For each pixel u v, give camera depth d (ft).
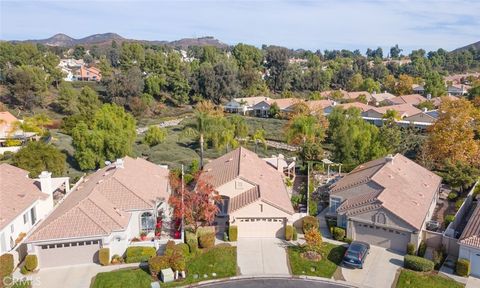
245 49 627.05
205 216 122.42
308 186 163.02
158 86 457.68
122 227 112.78
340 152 199.11
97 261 111.96
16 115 348.79
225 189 139.64
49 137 258.37
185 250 114.42
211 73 455.22
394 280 104.53
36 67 426.92
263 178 151.12
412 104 380.37
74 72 584.81
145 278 103.96
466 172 167.53
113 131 211.41
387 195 126.72
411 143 216.54
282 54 536.83
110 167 150.41
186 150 235.61
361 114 321.52
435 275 106.63
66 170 183.93
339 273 108.06
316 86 548.72
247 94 482.28
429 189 147.64
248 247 121.60
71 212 112.68
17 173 144.15
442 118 201.57
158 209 134.72
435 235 118.01
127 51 559.79
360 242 118.83
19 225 122.11
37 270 107.34
